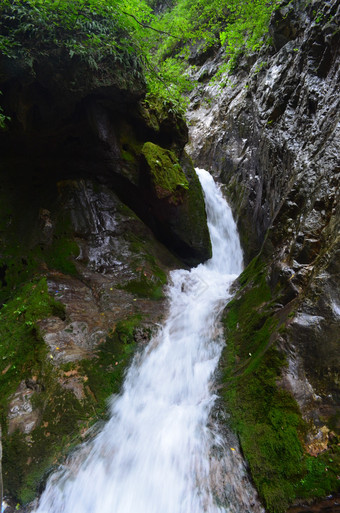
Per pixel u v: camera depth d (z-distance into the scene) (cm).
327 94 502
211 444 308
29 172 678
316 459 259
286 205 481
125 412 376
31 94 569
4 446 318
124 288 586
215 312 520
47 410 353
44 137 639
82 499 291
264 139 750
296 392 296
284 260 419
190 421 341
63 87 562
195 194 783
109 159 688
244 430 305
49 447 325
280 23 762
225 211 936
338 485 242
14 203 637
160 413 367
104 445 333
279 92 718
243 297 486
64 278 576
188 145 1276
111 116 683
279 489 255
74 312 497
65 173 700
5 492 295
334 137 423
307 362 304
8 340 438
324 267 334
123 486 296
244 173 927
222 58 1320
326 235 362
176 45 924
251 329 413
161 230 752
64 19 513
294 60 695
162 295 608
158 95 739
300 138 580
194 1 1061
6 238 598
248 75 1101
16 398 361
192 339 478
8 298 547
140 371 436
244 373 357
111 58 601
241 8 820
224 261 851
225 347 432
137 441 333
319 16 590
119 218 692
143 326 508
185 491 281
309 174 458
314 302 323
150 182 682
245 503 260
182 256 776
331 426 268
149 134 749
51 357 404
